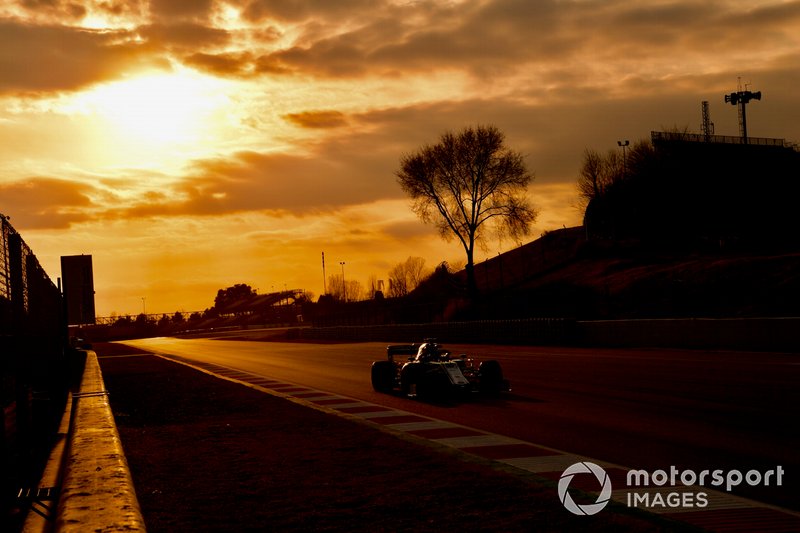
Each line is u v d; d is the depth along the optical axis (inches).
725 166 2829.7
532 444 454.6
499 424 542.9
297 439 515.5
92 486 256.1
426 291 3457.2
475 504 315.6
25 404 542.3
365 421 580.7
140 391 1010.7
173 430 597.9
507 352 1342.3
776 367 819.4
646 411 567.5
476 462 399.9
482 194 2714.1
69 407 753.6
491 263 4040.4
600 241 3046.3
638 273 2278.5
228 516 315.9
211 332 5885.8
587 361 1056.2
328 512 315.3
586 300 2135.8
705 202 2785.4
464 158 2691.9
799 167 2896.2
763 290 1728.6
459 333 1930.4
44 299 976.9
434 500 325.1
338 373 1138.0
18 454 500.4
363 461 421.4
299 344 2477.9
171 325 7076.8
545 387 770.8
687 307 1781.5
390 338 2272.4
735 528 274.5
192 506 335.9
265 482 379.6
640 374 836.6
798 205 2753.4
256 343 2864.2
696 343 1184.8
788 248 2379.4
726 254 2418.8
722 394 633.6
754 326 1075.9
